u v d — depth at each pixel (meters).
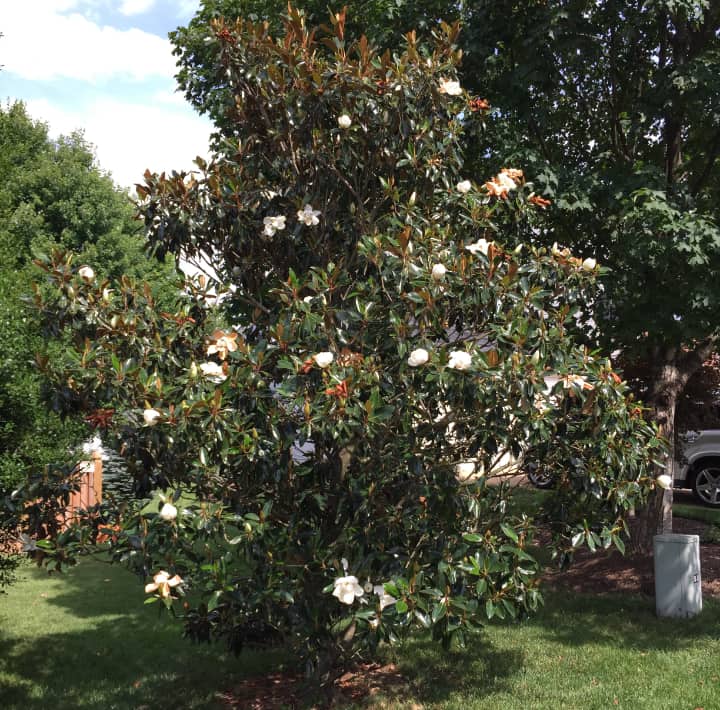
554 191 7.02
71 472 4.96
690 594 6.93
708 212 7.55
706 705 4.97
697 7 6.79
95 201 23.53
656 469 8.43
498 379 4.09
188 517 4.11
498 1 7.49
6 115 9.24
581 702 5.07
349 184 5.22
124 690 5.51
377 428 4.24
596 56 7.31
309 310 4.36
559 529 5.15
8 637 6.82
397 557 4.39
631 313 7.12
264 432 4.29
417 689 5.37
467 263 4.54
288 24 5.07
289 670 5.82
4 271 5.95
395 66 4.92
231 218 5.11
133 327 4.74
